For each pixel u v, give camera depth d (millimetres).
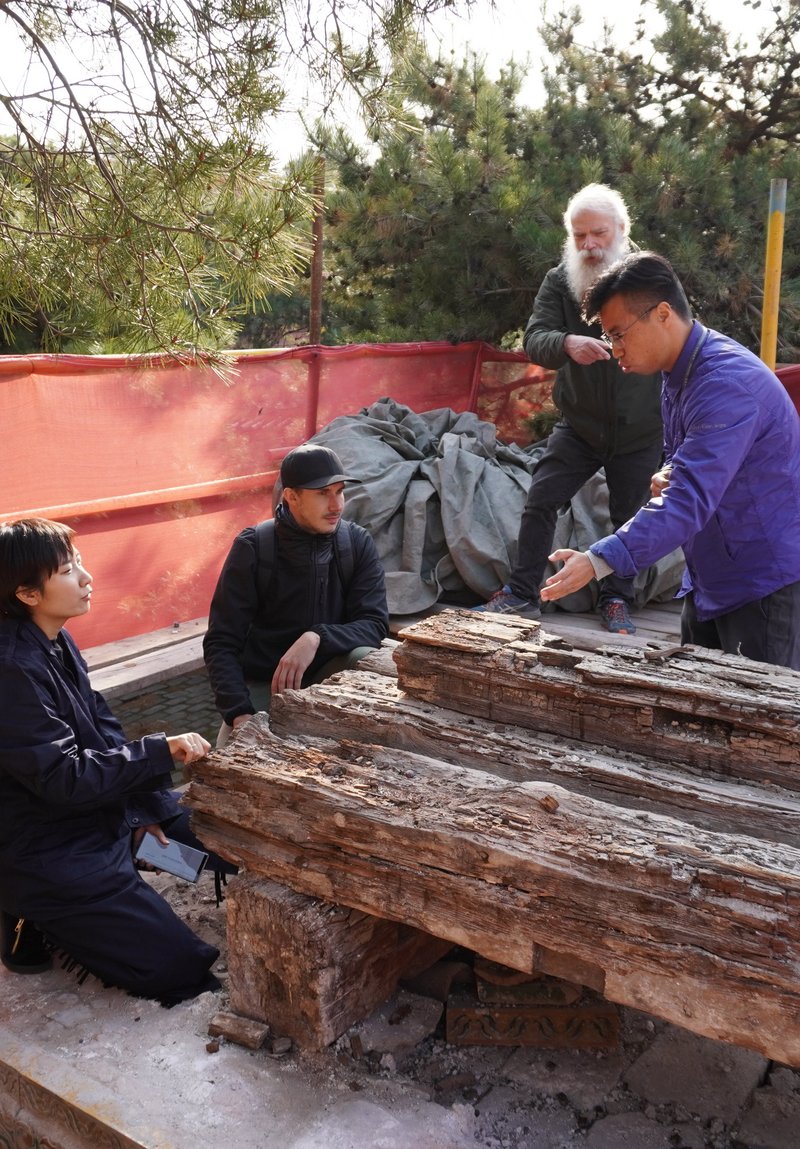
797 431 2525
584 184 8305
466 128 9016
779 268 4422
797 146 9336
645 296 2441
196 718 4938
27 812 2496
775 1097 2092
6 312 3609
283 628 3475
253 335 13984
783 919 1617
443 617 2555
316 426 6277
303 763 2223
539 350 4129
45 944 2627
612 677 2131
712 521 2639
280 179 3350
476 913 1913
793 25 9125
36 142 3242
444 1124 1963
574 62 9547
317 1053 2170
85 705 2723
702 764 2064
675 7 9297
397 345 6852
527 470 5586
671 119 9359
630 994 1760
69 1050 2232
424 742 2275
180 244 3398
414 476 5234
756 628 2680
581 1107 2064
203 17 3273
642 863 1730
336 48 3439
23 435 4633
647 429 4312
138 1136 1939
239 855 2236
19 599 2535
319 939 2086
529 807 1929
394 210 8336
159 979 2441
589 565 2256
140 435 5137
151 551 5320
